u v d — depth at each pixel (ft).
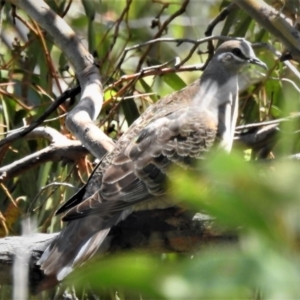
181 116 29.09
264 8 30.25
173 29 47.57
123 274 11.96
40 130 34.60
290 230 12.19
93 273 11.96
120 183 26.43
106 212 25.14
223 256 12.12
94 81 32.94
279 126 34.76
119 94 34.86
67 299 27.48
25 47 38.42
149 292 12.01
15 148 37.40
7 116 36.47
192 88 30.99
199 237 24.41
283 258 12.03
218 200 12.54
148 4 47.14
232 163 12.53
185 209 24.67
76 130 30.25
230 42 31.81
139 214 26.25
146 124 28.84
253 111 36.88
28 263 23.85
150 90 37.37
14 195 36.60
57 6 41.29
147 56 40.32
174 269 12.12
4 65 38.42
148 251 25.27
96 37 44.68
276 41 39.29
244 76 36.19
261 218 12.24
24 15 44.91
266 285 11.78
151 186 26.89
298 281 11.78
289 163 13.42
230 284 11.84
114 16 46.34
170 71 35.09
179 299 11.86
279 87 37.40
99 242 24.16
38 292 24.47
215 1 48.03
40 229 34.71
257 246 12.12
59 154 33.45
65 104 37.60
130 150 27.48
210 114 29.63
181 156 28.07
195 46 34.27
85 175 35.24
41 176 35.42
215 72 31.24
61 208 26.23
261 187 12.41
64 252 23.61
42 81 38.70
